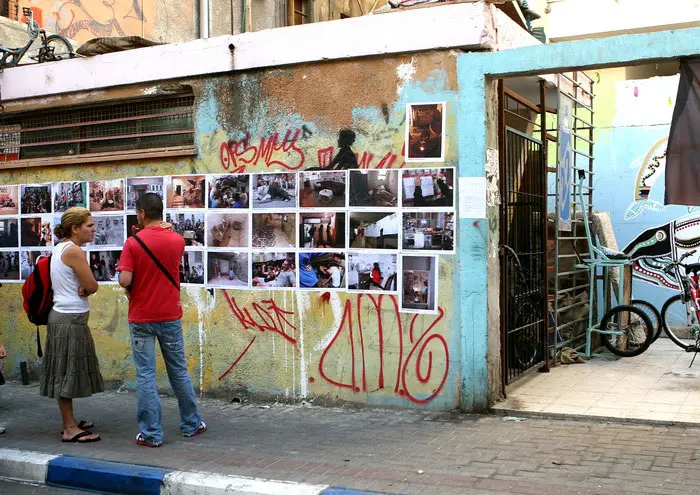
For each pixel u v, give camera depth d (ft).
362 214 22.18
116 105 26.37
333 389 22.68
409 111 21.54
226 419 21.81
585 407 20.90
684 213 35.86
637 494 14.66
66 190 27.02
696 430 18.89
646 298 36.60
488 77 20.89
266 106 23.57
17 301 28.09
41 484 18.16
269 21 48.80
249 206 23.80
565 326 28.53
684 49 18.65
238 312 24.03
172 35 40.29
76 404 24.26
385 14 21.67
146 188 25.49
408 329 21.63
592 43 19.51
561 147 26.94
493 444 18.28
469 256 20.84
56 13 33.96
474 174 20.74
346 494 15.24
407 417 21.08
